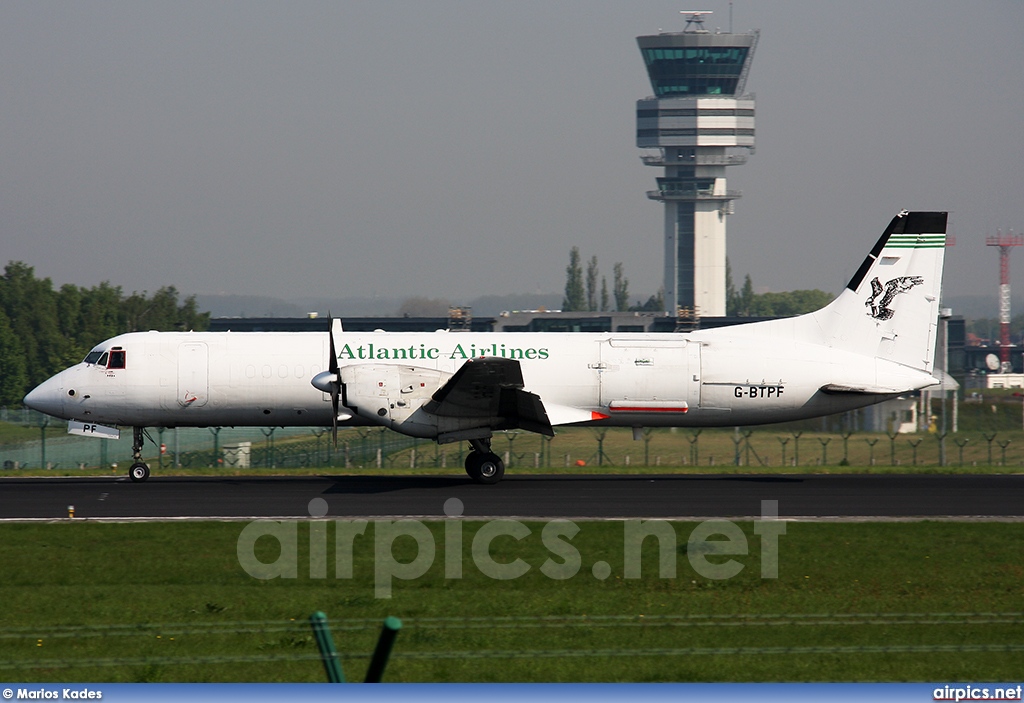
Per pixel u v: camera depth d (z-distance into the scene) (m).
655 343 123.69
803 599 64.19
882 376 125.19
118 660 50.41
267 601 63.31
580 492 108.56
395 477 126.38
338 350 121.12
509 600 63.84
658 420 124.31
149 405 120.50
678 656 51.59
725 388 123.00
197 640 54.50
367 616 60.03
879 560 74.94
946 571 71.75
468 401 110.94
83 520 88.31
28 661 50.31
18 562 73.19
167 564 72.81
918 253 126.31
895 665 50.34
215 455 167.38
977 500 103.69
